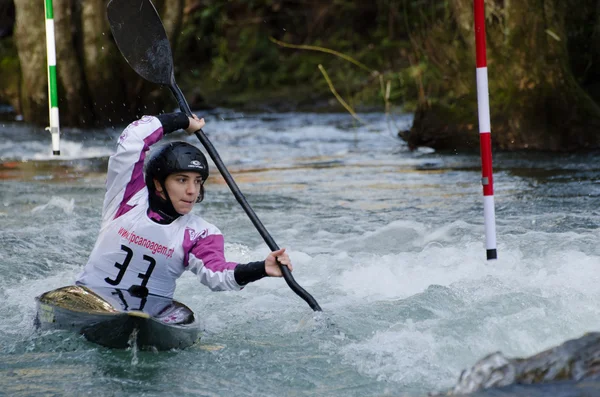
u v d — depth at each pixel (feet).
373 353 28.35
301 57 150.00
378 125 104.37
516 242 41.81
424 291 34.42
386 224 48.83
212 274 30.63
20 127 105.81
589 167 66.80
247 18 159.22
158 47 36.88
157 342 28.89
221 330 31.71
